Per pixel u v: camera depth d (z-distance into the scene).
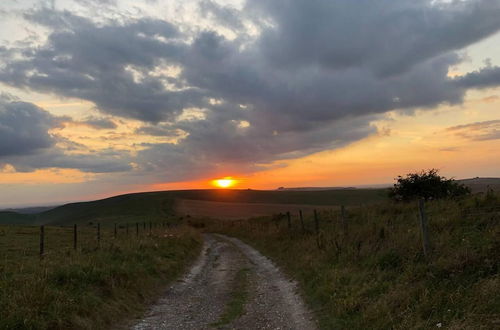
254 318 9.23
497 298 6.32
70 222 113.75
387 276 9.61
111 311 9.26
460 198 15.82
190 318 9.57
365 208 21.94
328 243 15.12
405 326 6.45
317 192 130.38
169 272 15.17
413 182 21.45
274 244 22.33
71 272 10.56
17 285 9.06
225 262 20.11
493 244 8.50
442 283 7.80
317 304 9.66
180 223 67.75
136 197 138.00
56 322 7.59
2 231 30.17
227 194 142.12
